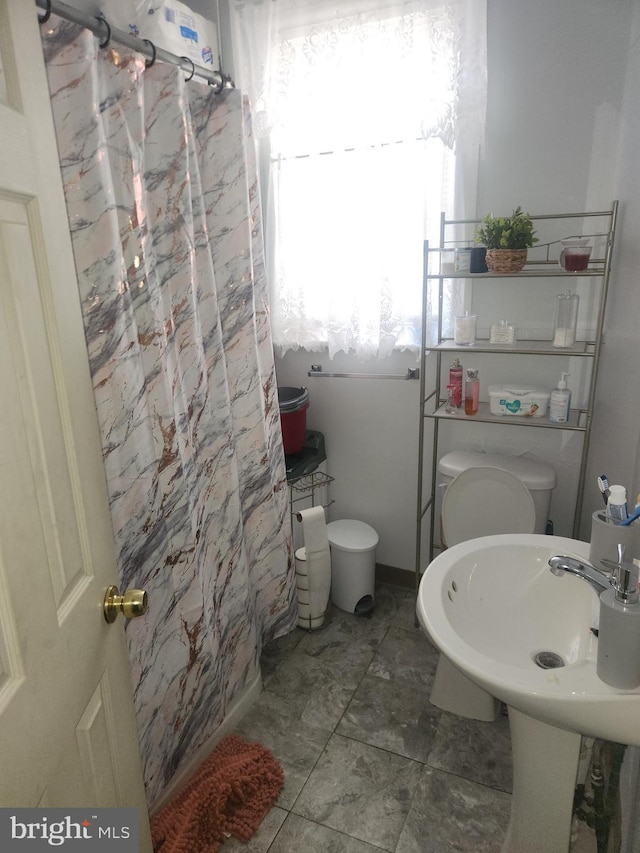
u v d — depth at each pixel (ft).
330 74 6.45
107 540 3.24
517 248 5.74
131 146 4.14
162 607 4.87
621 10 5.52
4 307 2.26
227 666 5.98
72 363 2.81
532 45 5.93
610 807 3.98
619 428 5.66
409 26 6.02
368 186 6.65
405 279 6.93
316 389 8.07
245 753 5.57
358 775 5.49
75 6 4.22
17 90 2.37
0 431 2.18
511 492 6.15
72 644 2.73
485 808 5.12
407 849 4.80
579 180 6.10
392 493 8.07
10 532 2.23
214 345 5.35
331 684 6.64
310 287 7.47
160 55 4.46
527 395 6.30
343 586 7.79
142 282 4.34
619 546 3.15
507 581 4.54
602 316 5.64
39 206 2.51
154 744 4.94
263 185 7.25
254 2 6.37
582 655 3.83
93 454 3.06
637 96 5.28
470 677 3.32
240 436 6.08
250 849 4.84
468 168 6.38
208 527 5.59
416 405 7.54
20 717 2.26
